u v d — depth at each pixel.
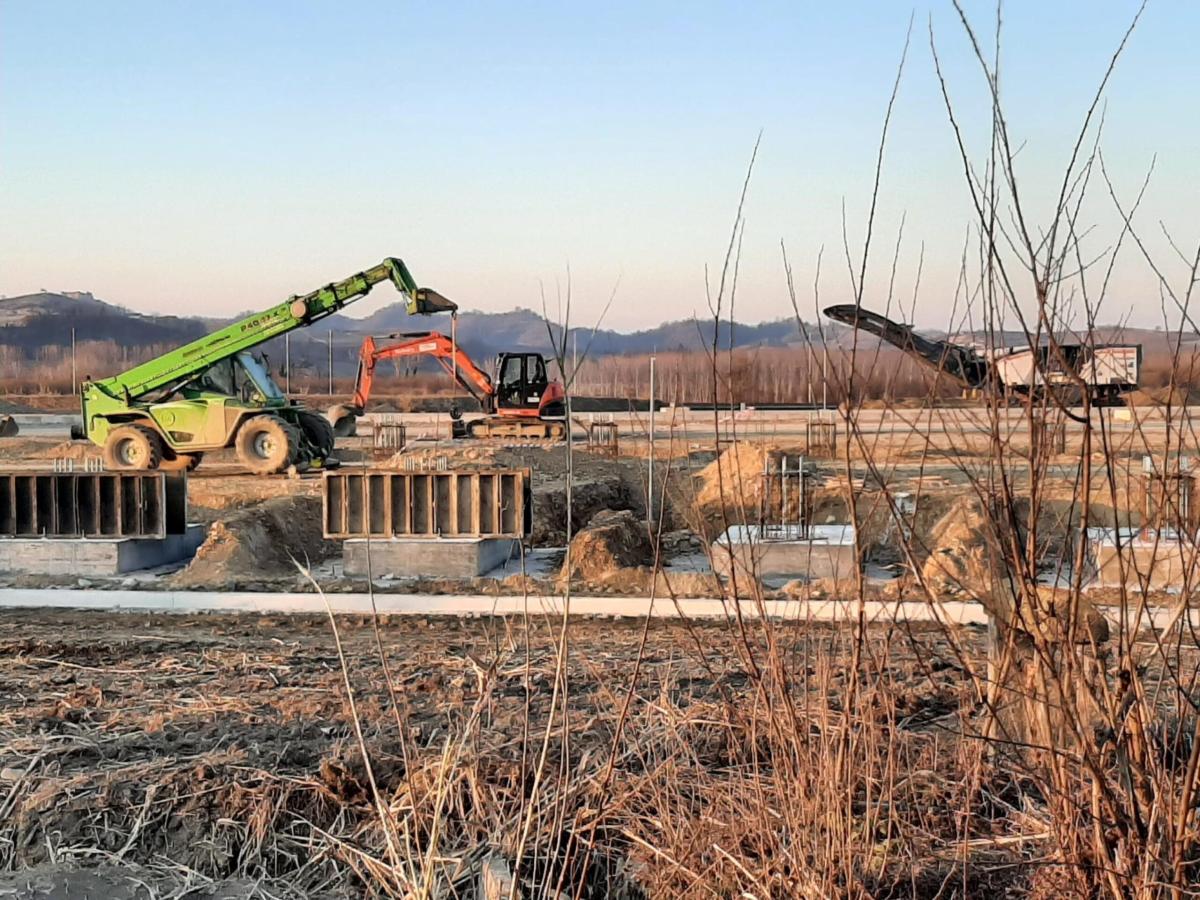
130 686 9.48
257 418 26.00
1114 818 4.29
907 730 6.95
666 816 5.71
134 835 6.62
